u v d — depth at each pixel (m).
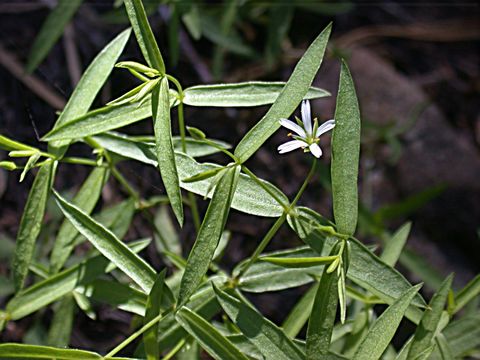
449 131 0.43
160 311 0.26
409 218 0.41
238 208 0.24
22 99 0.38
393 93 0.43
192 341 0.27
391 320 0.23
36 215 0.25
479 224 0.41
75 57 0.39
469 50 0.48
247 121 0.41
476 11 0.48
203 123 0.41
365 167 0.42
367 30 0.46
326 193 0.41
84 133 0.24
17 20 0.40
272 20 0.37
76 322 0.34
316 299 0.23
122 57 0.32
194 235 0.36
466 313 0.33
